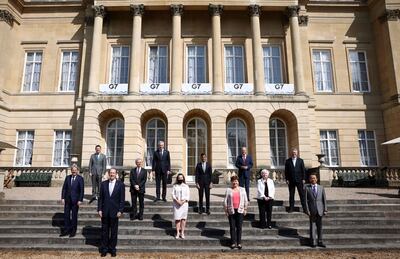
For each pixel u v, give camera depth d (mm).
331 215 11695
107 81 25172
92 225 10953
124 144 22562
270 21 26156
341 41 26969
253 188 18453
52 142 25062
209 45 25484
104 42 25562
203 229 10477
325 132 25828
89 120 22797
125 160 22312
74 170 10477
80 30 26734
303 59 25797
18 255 8898
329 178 21016
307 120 23031
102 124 24203
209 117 23172
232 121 24766
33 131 25500
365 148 25609
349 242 9820
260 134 22828
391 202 12930
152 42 25734
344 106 25875
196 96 23234
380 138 25531
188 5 24781
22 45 26641
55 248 9391
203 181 11656
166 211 12055
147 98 23141
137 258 8703
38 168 22891
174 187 10148
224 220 11234
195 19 26016
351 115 25844
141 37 25719
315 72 26641
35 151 24938
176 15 24531
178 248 9367
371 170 22828
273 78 25531
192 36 25656
